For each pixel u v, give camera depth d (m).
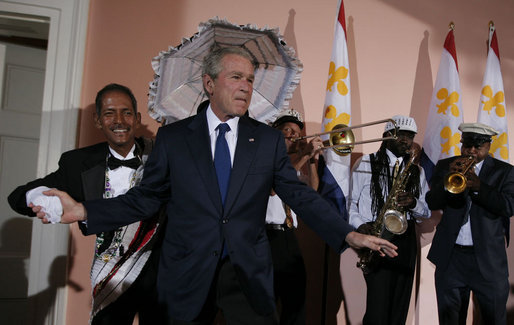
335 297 3.37
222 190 1.68
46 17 3.10
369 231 2.83
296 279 2.63
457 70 3.54
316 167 3.27
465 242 2.90
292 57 2.78
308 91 3.50
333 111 3.25
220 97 1.69
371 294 2.79
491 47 3.66
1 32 3.38
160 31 3.29
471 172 2.75
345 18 3.66
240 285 1.62
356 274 3.38
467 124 2.86
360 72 3.64
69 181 2.17
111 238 2.15
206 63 1.75
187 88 2.71
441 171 3.01
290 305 2.62
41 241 2.93
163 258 1.70
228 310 1.65
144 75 3.24
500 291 2.78
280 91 2.87
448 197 2.85
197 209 1.64
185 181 1.66
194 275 1.61
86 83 3.14
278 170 1.76
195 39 2.54
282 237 2.64
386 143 3.12
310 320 3.34
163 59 2.54
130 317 2.21
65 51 3.07
